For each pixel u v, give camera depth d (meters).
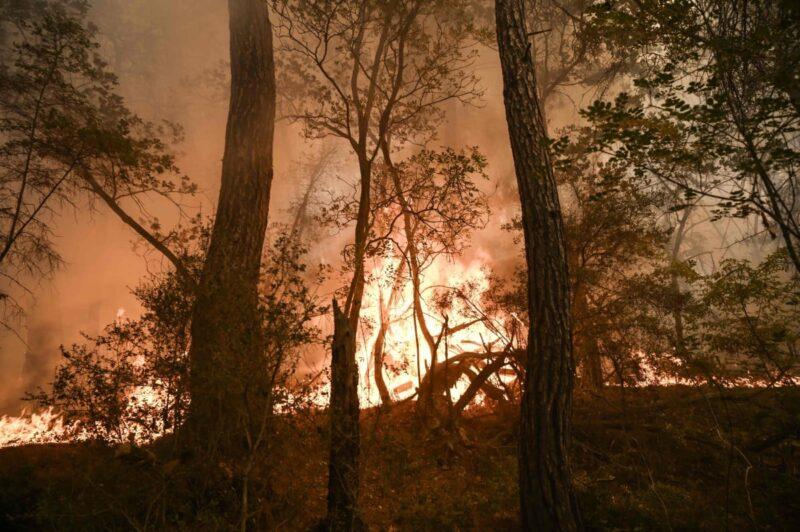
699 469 8.07
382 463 7.48
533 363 6.13
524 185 6.47
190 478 5.82
